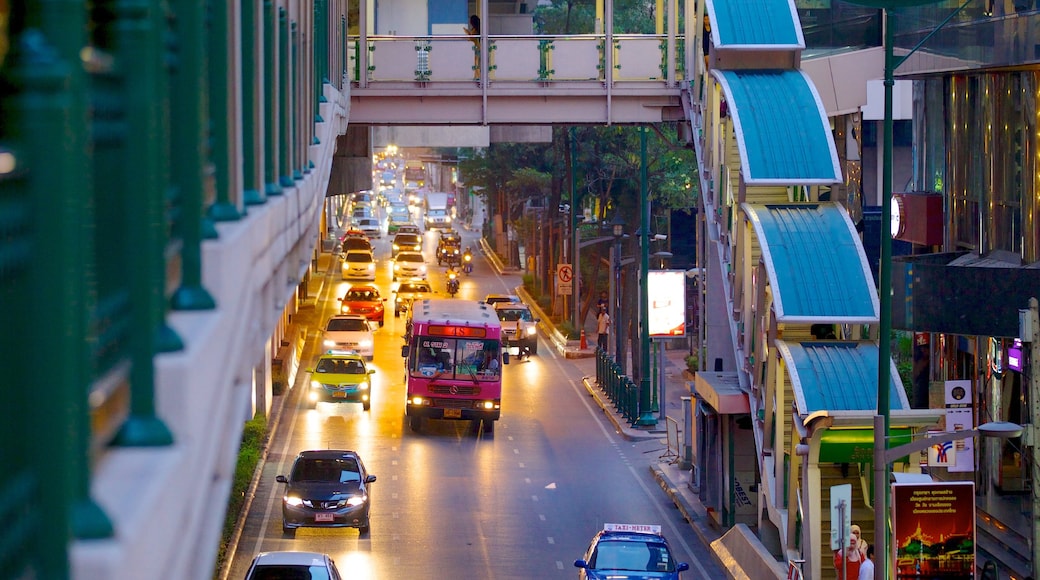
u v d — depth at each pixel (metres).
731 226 43.84
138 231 6.29
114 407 6.24
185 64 8.16
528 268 129.38
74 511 4.92
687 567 34.88
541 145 115.19
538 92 54.34
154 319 6.35
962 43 36.81
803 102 40.66
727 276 43.88
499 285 126.69
